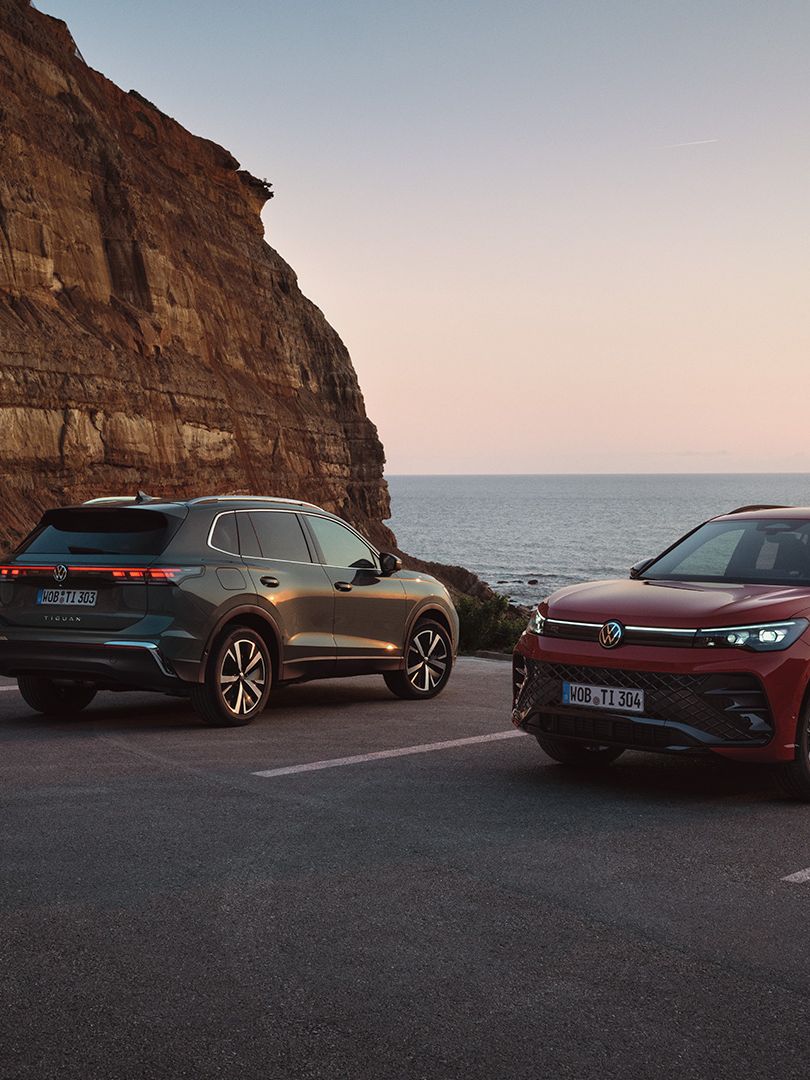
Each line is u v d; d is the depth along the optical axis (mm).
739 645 6098
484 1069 3070
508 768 7191
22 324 28531
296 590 9359
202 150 51625
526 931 4141
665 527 184125
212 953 3871
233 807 5941
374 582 10250
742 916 4340
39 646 8477
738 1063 3123
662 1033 3303
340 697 10805
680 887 4691
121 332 33500
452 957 3875
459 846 5266
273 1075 3021
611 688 6328
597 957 3893
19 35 35031
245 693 8820
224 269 49094
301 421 50500
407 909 4359
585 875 4840
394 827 5590
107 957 3816
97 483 29219
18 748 7566
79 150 35156
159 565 8312
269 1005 3459
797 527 7434
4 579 8695
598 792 6512
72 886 4566
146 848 5129
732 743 6039
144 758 7262
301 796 6230
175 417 34656
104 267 34656
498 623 17266
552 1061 3123
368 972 3730
